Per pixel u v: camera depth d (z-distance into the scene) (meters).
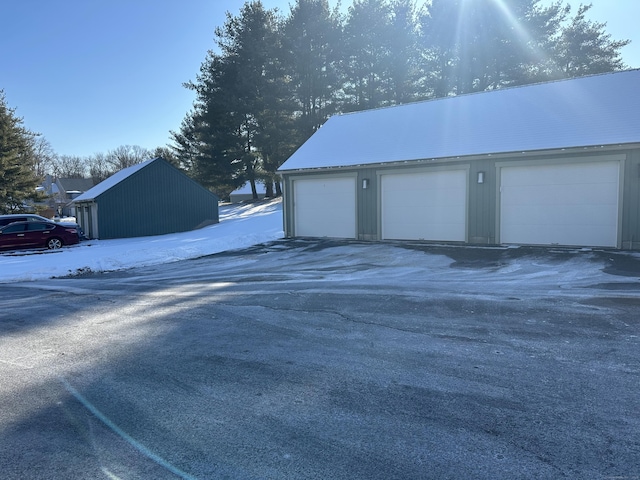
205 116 33.03
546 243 13.16
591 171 12.44
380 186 15.97
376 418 3.35
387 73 31.64
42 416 3.52
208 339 5.39
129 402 3.74
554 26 29.31
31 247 18.52
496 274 9.45
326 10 31.09
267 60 31.19
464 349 4.80
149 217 25.33
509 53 29.14
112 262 13.27
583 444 2.93
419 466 2.74
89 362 4.71
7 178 32.91
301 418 3.39
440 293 7.59
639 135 11.89
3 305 8.01
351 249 14.31
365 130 18.88
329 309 6.70
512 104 16.48
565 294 7.25
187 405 3.66
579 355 4.52
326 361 4.55
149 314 6.79
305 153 18.73
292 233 18.38
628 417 3.27
